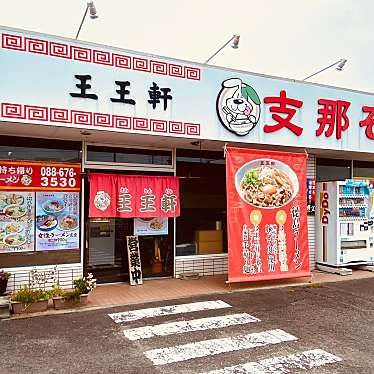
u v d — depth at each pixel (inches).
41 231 314.5
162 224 368.8
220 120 317.4
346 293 317.7
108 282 343.9
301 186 359.6
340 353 193.8
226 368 176.9
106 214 327.6
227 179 327.0
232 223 327.6
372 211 420.5
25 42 252.8
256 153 339.3
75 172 327.0
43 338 213.2
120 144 347.9
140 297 300.2
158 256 367.9
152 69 292.2
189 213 382.6
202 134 310.7
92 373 172.4
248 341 209.5
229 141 325.7
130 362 183.5
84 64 269.7
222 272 393.1
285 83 346.3
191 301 290.5
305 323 240.1
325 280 368.5
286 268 347.9
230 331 225.0
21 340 210.1
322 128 365.7
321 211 419.2
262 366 178.7
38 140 317.1
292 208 354.6
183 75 303.4
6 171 303.1
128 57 283.9
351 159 467.2
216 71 316.2
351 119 384.2
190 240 382.9
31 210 311.6
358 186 411.8
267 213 342.6
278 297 303.4
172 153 373.1
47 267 313.4
